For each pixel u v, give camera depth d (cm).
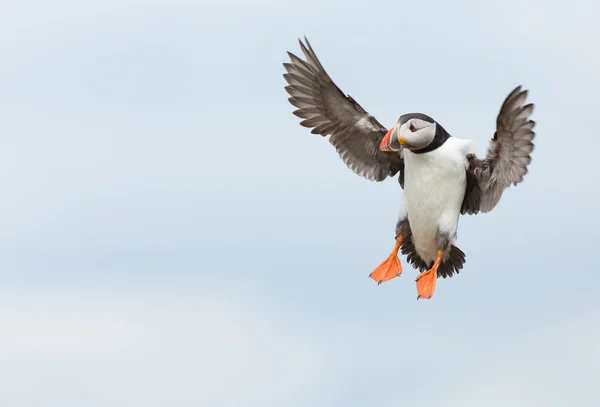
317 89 1673
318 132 1708
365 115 1666
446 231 1549
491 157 1525
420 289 1534
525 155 1490
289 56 1669
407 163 1559
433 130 1523
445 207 1547
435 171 1533
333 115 1688
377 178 1703
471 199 1577
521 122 1458
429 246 1586
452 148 1529
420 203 1556
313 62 1648
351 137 1695
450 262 1574
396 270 1599
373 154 1691
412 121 1516
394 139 1525
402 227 1606
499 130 1480
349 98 1653
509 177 1524
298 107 1702
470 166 1554
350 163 1709
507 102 1442
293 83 1686
